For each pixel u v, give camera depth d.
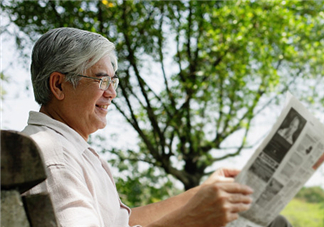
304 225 11.74
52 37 1.57
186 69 6.60
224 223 1.19
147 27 5.57
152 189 6.41
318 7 7.09
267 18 6.04
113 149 5.93
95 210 1.27
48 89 1.57
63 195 1.21
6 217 0.85
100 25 5.27
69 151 1.36
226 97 6.84
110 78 1.63
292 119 1.54
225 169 1.96
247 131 7.28
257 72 6.47
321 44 6.83
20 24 4.68
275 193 1.51
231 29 6.05
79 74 1.56
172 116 6.41
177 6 5.86
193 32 6.27
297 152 1.53
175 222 1.21
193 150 7.09
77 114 1.59
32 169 0.88
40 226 0.89
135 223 1.88
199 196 1.21
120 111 5.96
